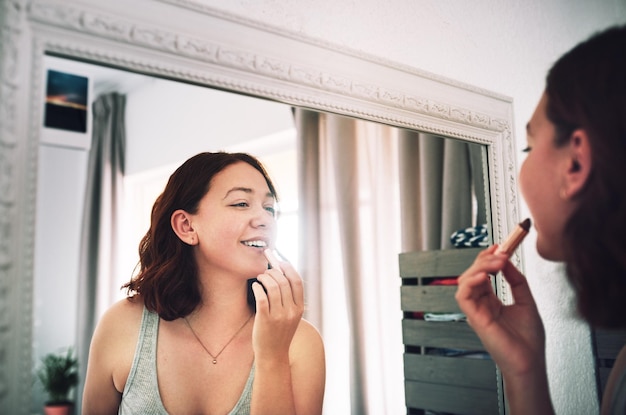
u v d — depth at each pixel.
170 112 0.64
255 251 0.72
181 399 0.63
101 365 0.57
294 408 0.71
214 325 0.67
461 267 0.94
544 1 1.25
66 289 0.55
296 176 0.77
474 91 0.99
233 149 0.70
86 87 0.58
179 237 0.65
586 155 0.50
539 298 1.06
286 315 0.73
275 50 0.73
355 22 0.87
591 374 1.14
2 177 0.51
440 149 0.96
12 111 0.52
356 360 0.82
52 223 0.54
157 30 0.62
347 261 0.82
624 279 0.47
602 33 0.52
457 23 1.04
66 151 0.56
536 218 0.59
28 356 0.51
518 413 0.63
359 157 0.85
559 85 0.54
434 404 0.88
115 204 0.59
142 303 0.61
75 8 0.56
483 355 0.94
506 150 1.04
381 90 0.84
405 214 0.91
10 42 0.52
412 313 0.89
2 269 0.50
